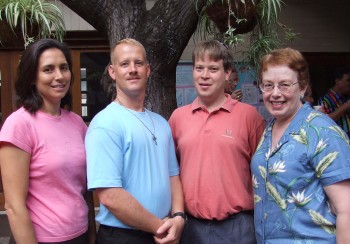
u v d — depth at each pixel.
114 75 2.03
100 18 2.75
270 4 2.55
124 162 1.88
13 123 1.76
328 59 5.07
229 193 2.12
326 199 1.72
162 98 2.69
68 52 1.96
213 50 2.14
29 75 1.84
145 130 1.95
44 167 1.78
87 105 5.06
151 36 2.62
